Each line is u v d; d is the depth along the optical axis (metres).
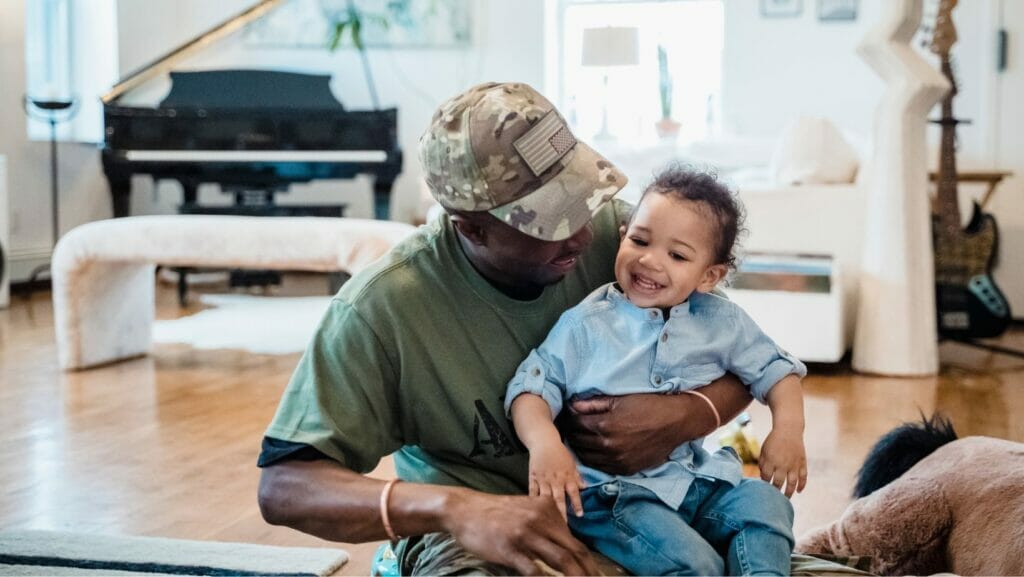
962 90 6.26
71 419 3.51
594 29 6.68
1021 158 6.18
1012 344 5.31
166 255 4.14
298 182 6.71
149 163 6.46
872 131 4.56
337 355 1.35
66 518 2.50
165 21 7.82
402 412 1.40
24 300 6.50
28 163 6.85
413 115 7.70
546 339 1.44
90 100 7.31
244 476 2.86
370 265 1.42
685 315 1.46
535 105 1.30
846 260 4.69
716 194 1.45
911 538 1.74
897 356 4.45
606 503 1.38
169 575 2.08
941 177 5.01
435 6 7.55
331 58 7.75
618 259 1.46
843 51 6.74
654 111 7.25
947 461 1.83
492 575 1.25
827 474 2.87
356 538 1.25
